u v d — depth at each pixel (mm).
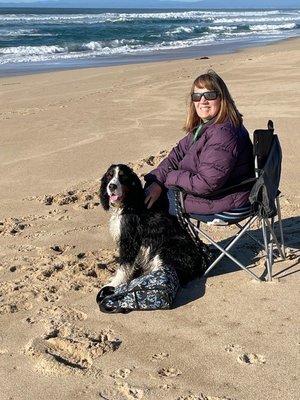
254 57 12188
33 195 4047
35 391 1928
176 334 2236
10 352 2172
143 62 13320
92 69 11328
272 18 49125
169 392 1881
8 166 4723
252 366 2004
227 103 2568
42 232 3398
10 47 17266
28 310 2486
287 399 1823
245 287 2586
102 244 3195
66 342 2178
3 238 3334
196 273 2693
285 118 5750
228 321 2311
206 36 23812
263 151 2572
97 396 1885
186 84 8383
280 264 2809
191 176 2568
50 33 23281
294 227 3248
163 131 5590
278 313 2350
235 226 3348
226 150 2504
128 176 2621
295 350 2084
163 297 2410
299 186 3887
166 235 2627
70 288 2660
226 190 2555
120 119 6207
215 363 2029
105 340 2223
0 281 2773
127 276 2643
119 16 47969
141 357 2090
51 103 7457
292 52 12711
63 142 5371
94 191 4027
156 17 46156
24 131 5883
